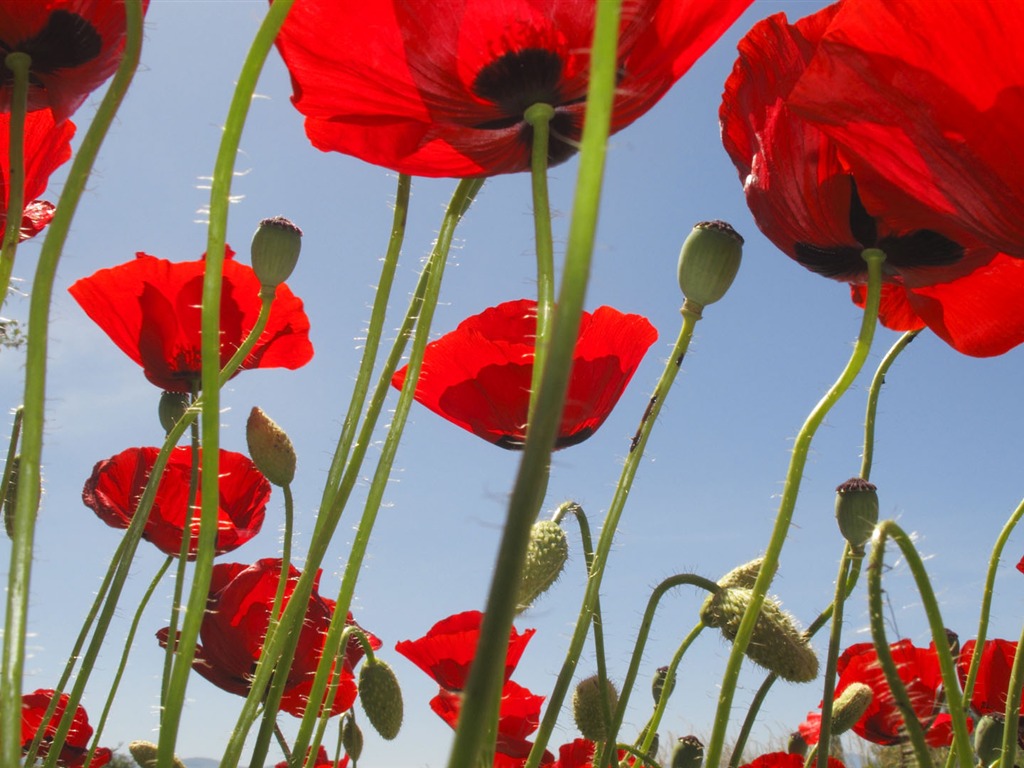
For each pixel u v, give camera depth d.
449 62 0.29
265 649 0.32
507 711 0.50
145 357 0.42
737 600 0.32
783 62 0.32
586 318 0.36
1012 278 0.33
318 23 0.29
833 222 0.32
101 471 0.44
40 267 0.22
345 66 0.29
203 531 0.23
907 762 0.26
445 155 0.31
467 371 0.38
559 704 0.30
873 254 0.32
